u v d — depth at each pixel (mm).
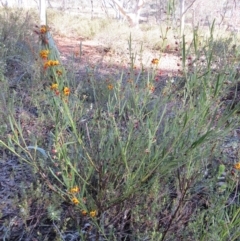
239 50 2697
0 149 2754
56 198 2074
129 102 2535
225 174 2402
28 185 2340
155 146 2031
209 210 1883
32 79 3742
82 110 2584
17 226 2057
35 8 12852
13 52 4812
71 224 1994
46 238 1900
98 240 1858
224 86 2268
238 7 10398
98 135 2322
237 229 1698
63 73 2211
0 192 2324
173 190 2240
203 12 11102
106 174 2000
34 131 2846
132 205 1992
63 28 10195
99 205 1910
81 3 21188
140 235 1854
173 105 2410
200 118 2078
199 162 2107
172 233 1858
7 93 3250
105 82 3471
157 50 8234
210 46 2473
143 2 13953
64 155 1812
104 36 9469
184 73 2414
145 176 1905
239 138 2816
